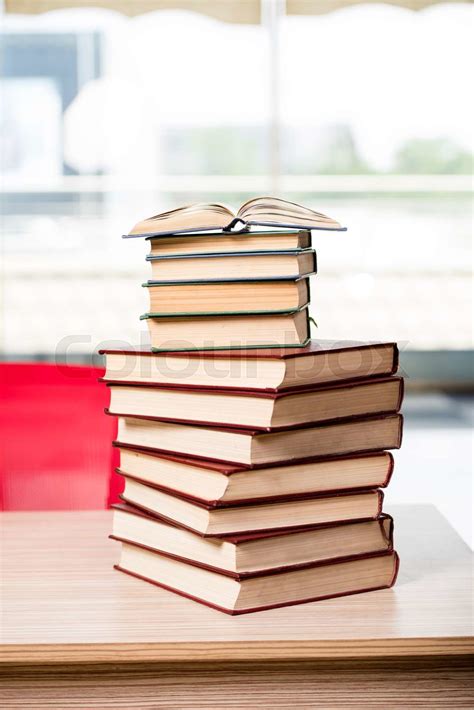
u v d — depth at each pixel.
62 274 5.54
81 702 0.76
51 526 1.07
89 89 5.46
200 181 5.55
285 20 5.47
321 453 0.85
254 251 0.84
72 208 5.52
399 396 0.89
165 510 0.87
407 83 5.49
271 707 0.76
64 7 5.41
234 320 0.85
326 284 5.59
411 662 0.79
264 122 5.52
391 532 0.88
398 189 5.54
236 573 0.80
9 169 5.47
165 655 0.75
